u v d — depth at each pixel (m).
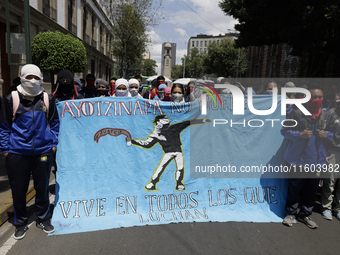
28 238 3.00
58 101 3.73
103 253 2.75
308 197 3.53
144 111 3.80
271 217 3.70
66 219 3.35
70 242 2.94
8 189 4.23
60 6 20.95
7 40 5.20
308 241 3.14
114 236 3.07
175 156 3.83
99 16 33.91
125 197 3.62
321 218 3.79
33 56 12.52
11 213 3.53
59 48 12.31
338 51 13.20
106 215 3.48
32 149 2.95
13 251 2.75
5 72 13.77
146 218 3.48
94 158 3.63
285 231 3.36
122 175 3.67
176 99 4.65
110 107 3.71
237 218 3.62
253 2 14.80
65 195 3.47
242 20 16.28
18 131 2.91
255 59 37.03
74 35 24.08
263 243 3.05
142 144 3.77
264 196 3.92
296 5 12.50
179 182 3.81
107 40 40.31
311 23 11.87
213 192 3.86
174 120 3.87
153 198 3.70
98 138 3.66
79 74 26.75
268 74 30.47
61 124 3.59
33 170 3.06
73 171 3.56
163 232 3.19
